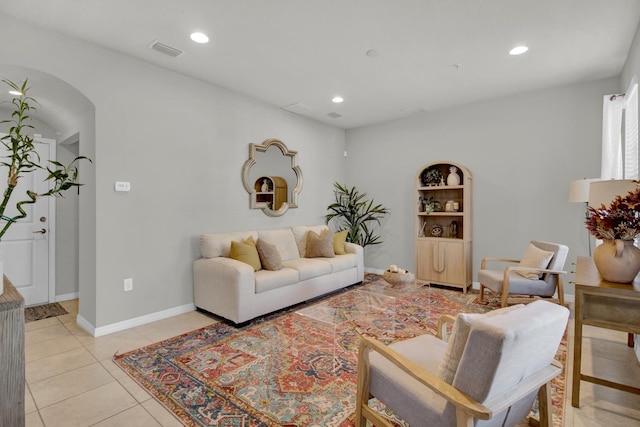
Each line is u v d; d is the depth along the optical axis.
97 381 2.21
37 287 3.87
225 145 3.99
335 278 4.28
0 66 2.52
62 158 4.04
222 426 1.78
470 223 4.55
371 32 2.73
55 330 3.09
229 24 2.60
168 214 3.44
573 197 3.43
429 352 1.71
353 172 5.93
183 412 1.90
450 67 3.42
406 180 5.30
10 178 1.32
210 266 3.39
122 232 3.09
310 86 3.93
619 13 2.46
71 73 2.77
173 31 2.70
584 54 3.13
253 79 3.71
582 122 3.88
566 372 2.35
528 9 2.42
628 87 2.98
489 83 3.87
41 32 2.62
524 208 4.27
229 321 3.31
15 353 1.13
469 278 4.53
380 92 4.14
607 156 3.36
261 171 4.43
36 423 1.80
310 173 5.27
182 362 2.48
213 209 3.86
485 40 2.87
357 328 3.09
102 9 2.39
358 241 5.63
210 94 3.82
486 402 1.16
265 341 2.86
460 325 1.25
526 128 4.23
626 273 1.88
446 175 4.86
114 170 3.03
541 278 3.38
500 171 4.43
